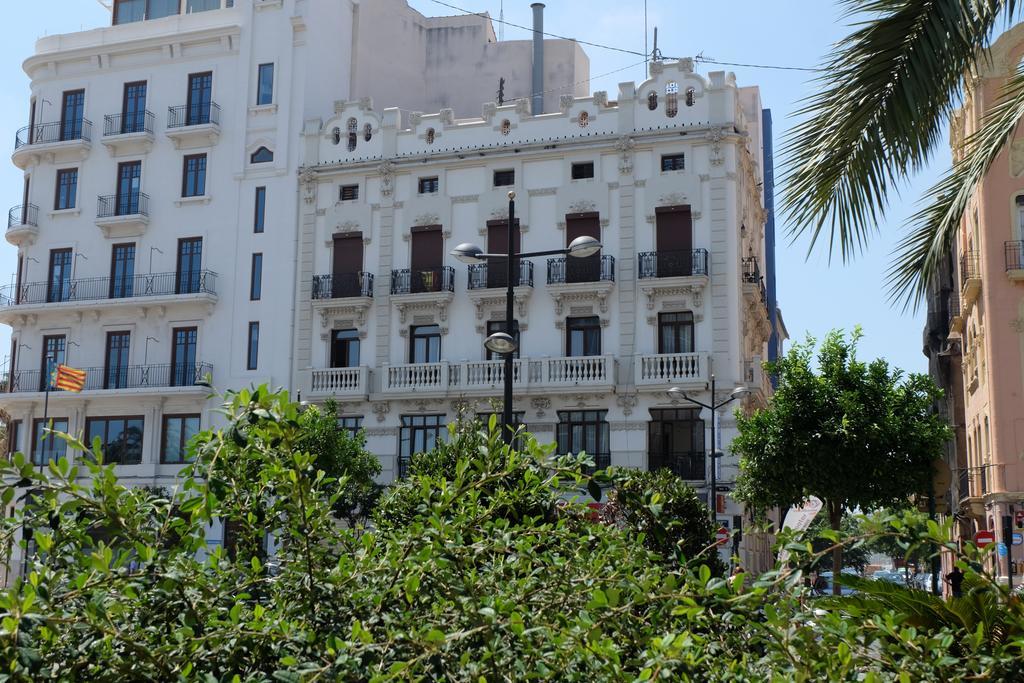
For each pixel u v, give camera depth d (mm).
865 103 8898
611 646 4582
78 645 4668
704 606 4820
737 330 36062
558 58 49344
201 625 4918
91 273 43438
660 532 5957
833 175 9180
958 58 8719
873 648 4910
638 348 36438
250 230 41719
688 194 36750
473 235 39062
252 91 42656
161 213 42906
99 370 42344
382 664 4734
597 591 4781
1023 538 30578
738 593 4715
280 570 5820
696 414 35531
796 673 4410
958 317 41156
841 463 26844
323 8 43562
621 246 37250
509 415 20375
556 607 5508
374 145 40844
